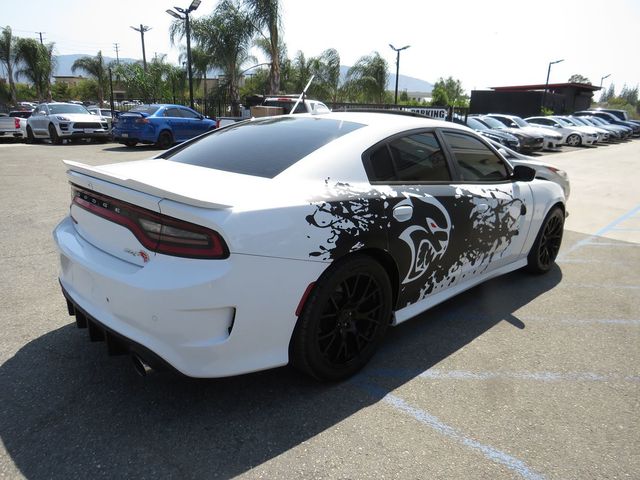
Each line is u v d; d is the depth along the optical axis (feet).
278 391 8.78
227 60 69.82
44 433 7.47
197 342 7.17
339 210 8.25
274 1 65.31
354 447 7.42
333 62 88.48
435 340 11.00
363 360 9.43
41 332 10.59
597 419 8.30
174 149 11.34
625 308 13.16
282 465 7.00
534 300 13.56
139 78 95.14
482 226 11.53
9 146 55.01
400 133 10.12
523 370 9.83
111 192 7.72
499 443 7.61
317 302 8.14
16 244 16.79
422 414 8.28
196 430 7.66
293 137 9.84
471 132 12.10
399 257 9.39
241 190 7.80
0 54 131.34
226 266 7.02
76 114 58.08
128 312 7.30
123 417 7.90
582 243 20.27
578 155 64.95
